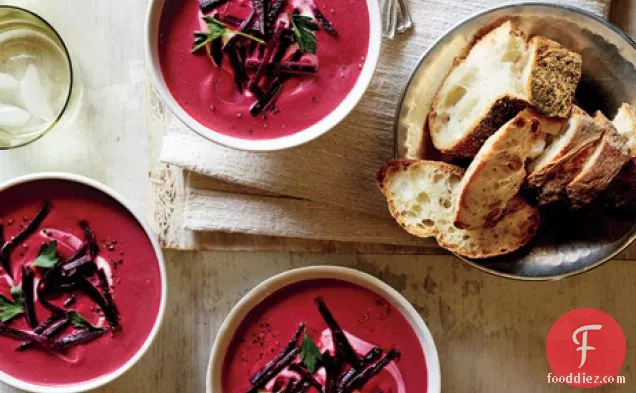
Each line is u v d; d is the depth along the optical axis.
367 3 0.65
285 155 0.73
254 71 0.66
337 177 0.73
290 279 0.71
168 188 0.75
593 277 0.75
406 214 0.70
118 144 0.76
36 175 0.70
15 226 0.71
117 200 0.70
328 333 0.71
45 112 0.76
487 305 0.75
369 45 0.65
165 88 0.66
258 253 0.76
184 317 0.76
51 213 0.71
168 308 0.76
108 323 0.71
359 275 0.70
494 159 0.66
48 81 0.76
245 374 0.71
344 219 0.74
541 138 0.68
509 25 0.67
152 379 0.76
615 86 0.69
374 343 0.71
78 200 0.71
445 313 0.75
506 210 0.69
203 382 0.76
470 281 0.75
